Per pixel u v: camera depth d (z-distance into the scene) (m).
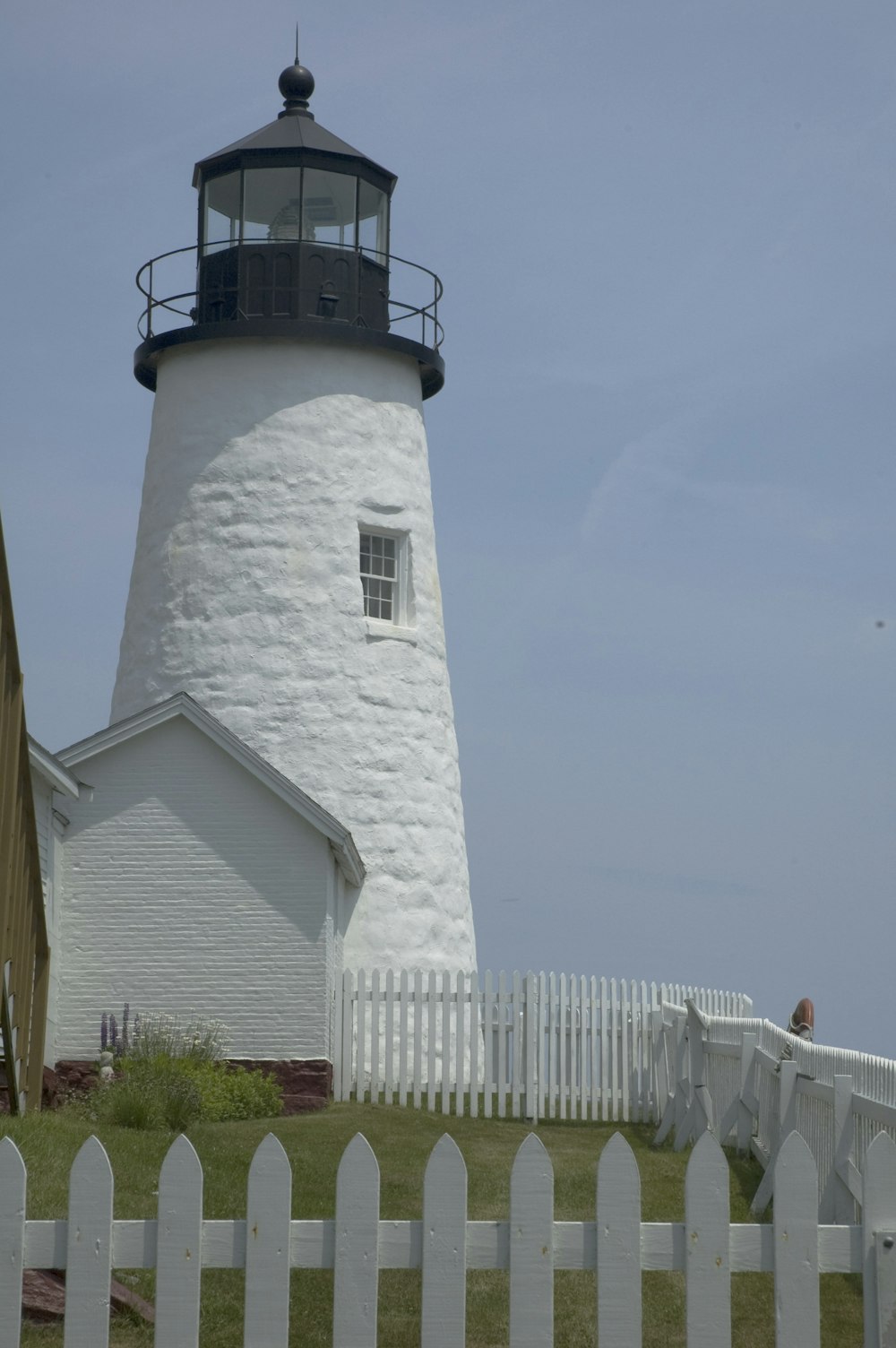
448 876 24.06
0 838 11.53
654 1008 21.17
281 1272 6.00
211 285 24.66
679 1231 6.20
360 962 22.88
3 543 10.57
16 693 11.55
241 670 23.31
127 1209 10.70
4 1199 5.97
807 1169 6.22
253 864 20.48
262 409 23.95
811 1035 15.66
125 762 20.66
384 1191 13.18
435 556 25.28
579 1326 9.27
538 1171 6.13
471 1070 20.59
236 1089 18.48
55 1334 7.99
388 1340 8.81
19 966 13.16
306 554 23.64
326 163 24.73
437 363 25.28
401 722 23.81
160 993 20.25
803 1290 6.17
